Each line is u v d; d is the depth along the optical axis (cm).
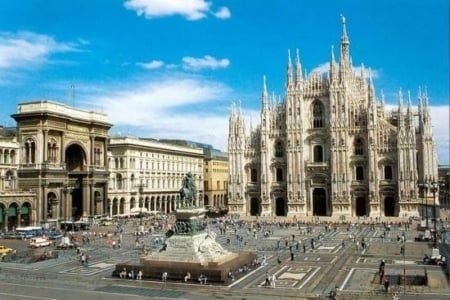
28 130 12275
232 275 5741
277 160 15050
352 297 4909
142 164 16788
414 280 5612
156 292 5169
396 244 8781
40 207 11994
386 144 13875
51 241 9475
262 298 4891
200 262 5859
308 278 5872
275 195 15088
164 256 6078
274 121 15175
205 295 5022
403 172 13538
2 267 6800
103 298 4912
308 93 14750
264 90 15175
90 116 13725
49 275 6203
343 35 15000
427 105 14262
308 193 14625
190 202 6381
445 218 13062
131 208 16138
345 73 14350
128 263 6538
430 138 14038
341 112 14212
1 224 11088
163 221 13550
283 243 9188
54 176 12312
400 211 13562
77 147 13438
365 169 14112
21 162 12331
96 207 13900
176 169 19050
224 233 10981
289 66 14850
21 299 4903
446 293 5012
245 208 15350
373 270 6325
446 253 7662
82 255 7262
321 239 9781
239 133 15425
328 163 14425
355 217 13825
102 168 14125
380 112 14925
